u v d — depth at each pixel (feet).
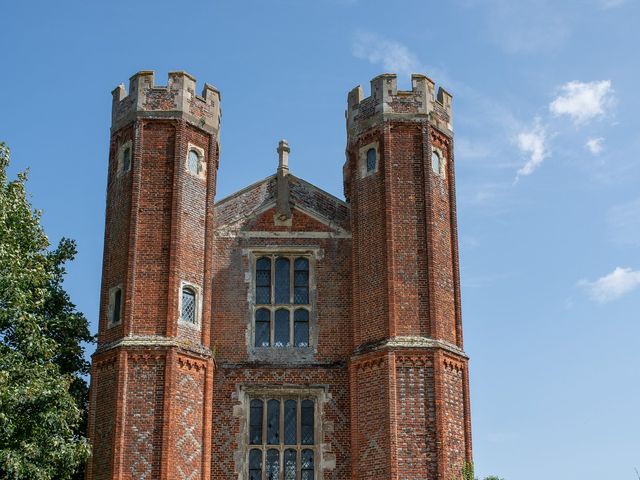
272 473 94.32
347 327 99.76
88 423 90.38
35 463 82.17
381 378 91.50
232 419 95.45
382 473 88.53
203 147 101.30
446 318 95.45
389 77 102.89
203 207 99.30
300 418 96.48
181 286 94.27
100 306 95.66
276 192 105.29
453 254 99.25
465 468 89.25
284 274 102.68
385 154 99.86
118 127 101.76
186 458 88.33
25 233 90.68
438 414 89.56
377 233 98.02
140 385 89.10
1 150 91.50
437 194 99.86
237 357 98.22
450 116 104.83
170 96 100.53
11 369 82.38
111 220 98.99
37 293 91.04
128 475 85.97
